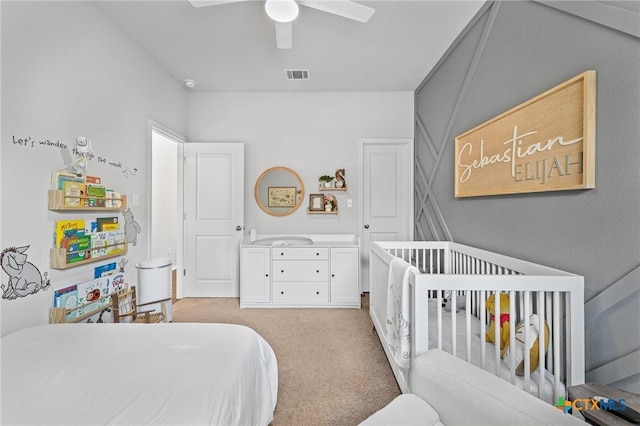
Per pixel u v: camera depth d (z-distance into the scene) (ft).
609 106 4.35
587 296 4.72
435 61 10.50
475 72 8.06
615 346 4.30
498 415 3.05
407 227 13.23
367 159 13.46
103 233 7.61
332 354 7.79
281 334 9.03
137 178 9.23
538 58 5.75
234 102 13.12
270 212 13.12
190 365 3.64
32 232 5.84
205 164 12.63
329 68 10.98
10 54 5.41
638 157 3.99
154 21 8.09
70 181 6.50
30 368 3.54
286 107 13.16
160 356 3.86
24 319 5.68
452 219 9.55
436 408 3.71
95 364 3.64
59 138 6.43
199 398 3.06
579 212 4.87
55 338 4.40
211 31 8.58
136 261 9.16
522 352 4.73
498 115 6.77
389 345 6.34
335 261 11.43
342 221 13.23
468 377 3.51
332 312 10.96
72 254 6.59
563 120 5.06
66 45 6.59
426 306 4.90
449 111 9.69
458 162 8.79
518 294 5.96
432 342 5.76
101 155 7.68
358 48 9.59
